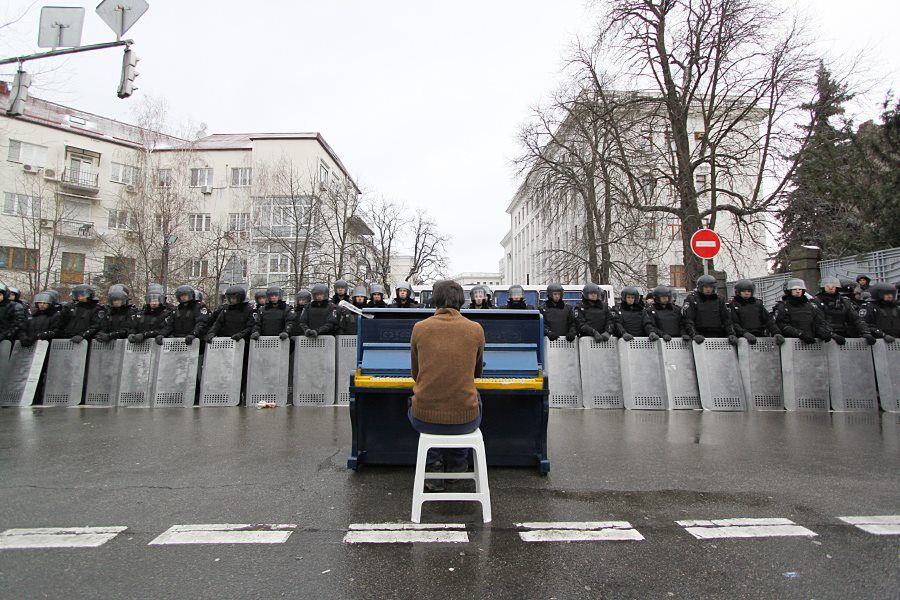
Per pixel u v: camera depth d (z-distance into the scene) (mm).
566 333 9336
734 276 25406
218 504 3826
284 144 40750
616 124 19844
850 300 9500
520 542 3186
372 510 3717
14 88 10250
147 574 2746
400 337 4828
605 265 23828
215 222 39844
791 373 8594
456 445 3566
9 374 9078
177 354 9094
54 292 9711
